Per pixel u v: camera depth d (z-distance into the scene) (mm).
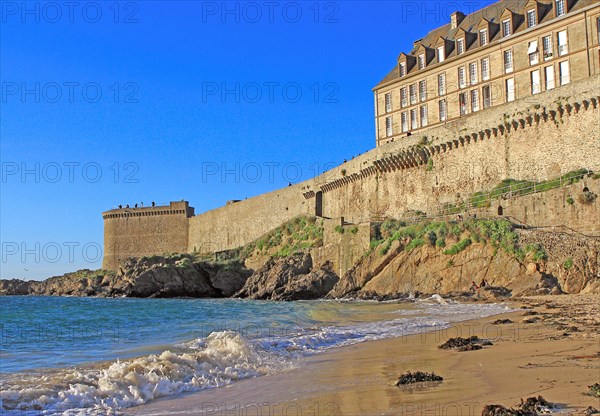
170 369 13930
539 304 32719
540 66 55062
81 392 11703
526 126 49438
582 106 44938
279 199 86062
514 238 43156
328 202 76750
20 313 49906
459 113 62844
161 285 87000
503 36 59406
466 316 28766
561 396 9297
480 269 44250
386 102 72688
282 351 17938
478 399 9664
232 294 82750
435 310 34156
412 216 58938
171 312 44406
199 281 86000
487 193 50750
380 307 39156
